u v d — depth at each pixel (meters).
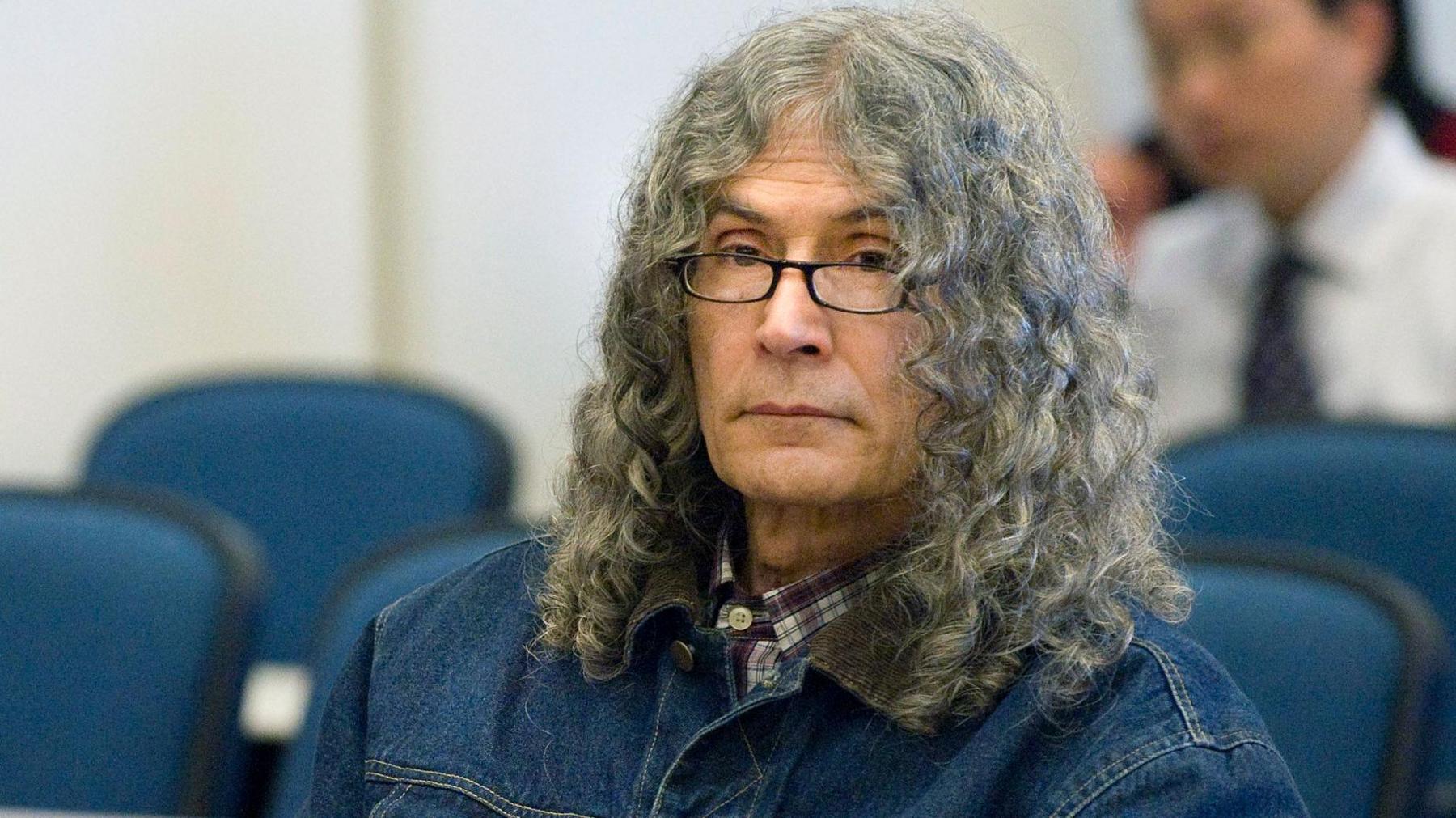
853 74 4.86
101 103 13.86
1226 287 12.88
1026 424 4.84
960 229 4.76
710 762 5.08
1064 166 5.06
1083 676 4.75
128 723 8.49
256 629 8.70
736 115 4.96
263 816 9.74
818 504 4.93
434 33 14.51
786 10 5.42
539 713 5.41
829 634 5.00
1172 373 13.06
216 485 11.62
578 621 5.44
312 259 14.49
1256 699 7.04
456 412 11.64
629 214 5.34
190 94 14.14
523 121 14.44
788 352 4.81
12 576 8.80
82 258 13.82
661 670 5.32
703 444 5.40
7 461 13.59
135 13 13.96
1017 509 4.82
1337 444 9.53
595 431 5.47
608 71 14.27
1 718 8.59
